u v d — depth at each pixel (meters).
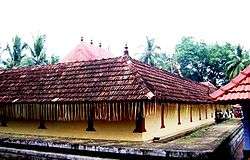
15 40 41.59
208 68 64.38
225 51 61.16
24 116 15.92
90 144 12.40
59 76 16.25
